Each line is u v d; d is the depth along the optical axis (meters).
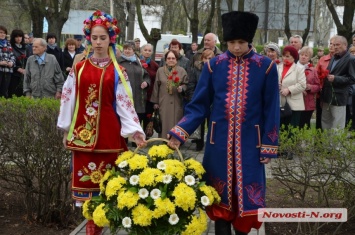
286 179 5.19
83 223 5.42
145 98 9.40
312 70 8.61
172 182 3.99
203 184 4.03
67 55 11.02
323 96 8.54
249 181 4.09
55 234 5.37
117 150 4.55
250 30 4.09
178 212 3.97
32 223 5.59
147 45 9.84
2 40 10.73
